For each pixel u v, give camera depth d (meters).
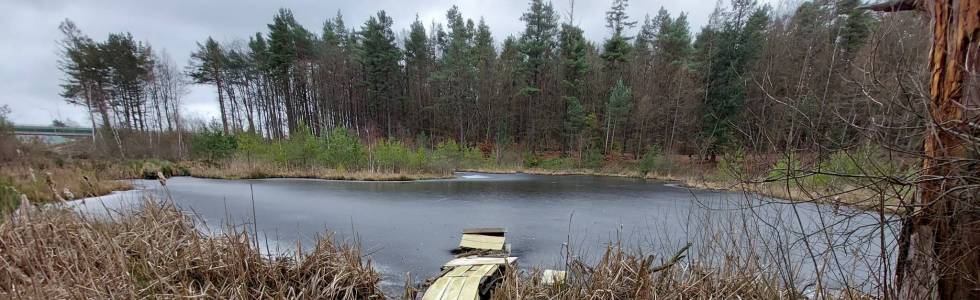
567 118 32.28
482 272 4.22
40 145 19.50
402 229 7.88
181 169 19.03
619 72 32.38
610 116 28.33
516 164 27.67
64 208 3.50
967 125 1.55
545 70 34.84
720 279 3.35
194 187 14.34
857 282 3.22
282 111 42.84
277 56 36.19
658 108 27.94
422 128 39.09
